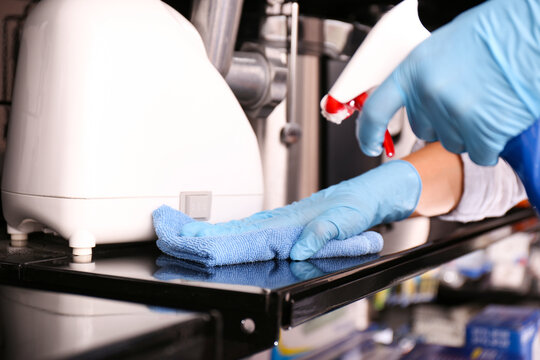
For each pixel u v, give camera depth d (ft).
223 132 2.90
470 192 3.74
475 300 7.41
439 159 3.64
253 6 4.04
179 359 1.47
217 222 2.90
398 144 4.42
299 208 2.88
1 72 3.28
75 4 2.54
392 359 5.22
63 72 2.50
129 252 2.65
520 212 4.88
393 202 3.06
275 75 3.36
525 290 7.77
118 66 2.51
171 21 2.73
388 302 6.21
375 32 2.48
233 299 1.86
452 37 2.34
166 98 2.65
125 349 1.33
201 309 1.91
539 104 2.28
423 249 2.86
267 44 3.84
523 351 5.31
